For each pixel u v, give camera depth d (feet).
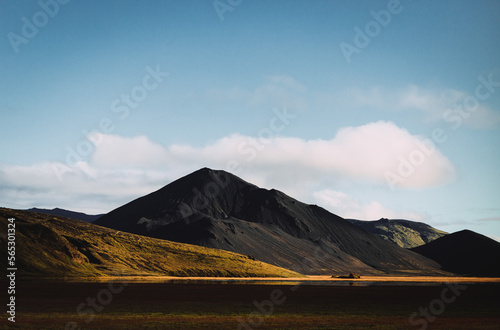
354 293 291.38
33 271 479.41
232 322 142.82
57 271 499.10
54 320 143.95
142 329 127.44
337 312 174.29
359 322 144.46
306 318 154.20
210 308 185.26
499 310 184.96
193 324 137.69
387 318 155.63
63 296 237.04
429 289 361.71
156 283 406.62
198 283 424.87
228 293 274.77
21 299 216.95
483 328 131.13
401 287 404.36
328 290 327.26
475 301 231.71
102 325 134.21
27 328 126.93
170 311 173.06
